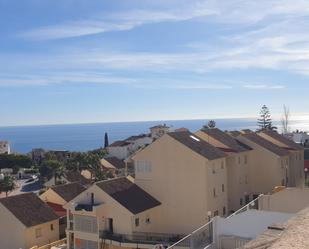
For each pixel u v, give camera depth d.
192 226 47.31
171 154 48.56
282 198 32.88
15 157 146.25
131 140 150.00
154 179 49.41
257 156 57.69
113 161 116.06
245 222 27.22
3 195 92.81
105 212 45.53
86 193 46.88
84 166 110.19
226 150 53.09
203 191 46.91
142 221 46.00
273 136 65.50
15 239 49.00
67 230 47.28
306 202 32.28
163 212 48.88
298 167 66.50
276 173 56.69
